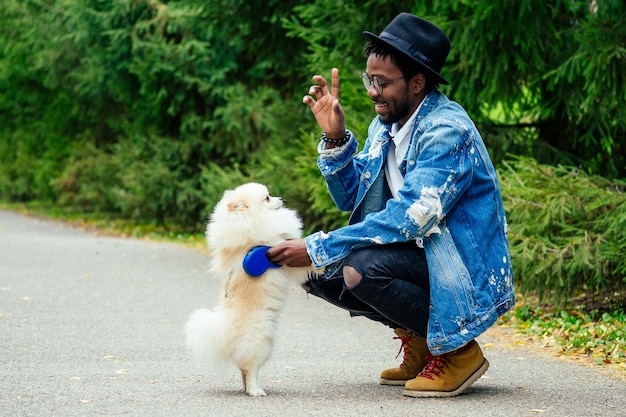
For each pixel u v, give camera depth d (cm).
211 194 1525
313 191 1090
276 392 442
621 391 454
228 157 1733
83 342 596
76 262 1140
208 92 1639
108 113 1977
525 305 770
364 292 418
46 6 1897
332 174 471
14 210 2489
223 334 422
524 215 730
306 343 610
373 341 623
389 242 413
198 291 898
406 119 441
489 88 857
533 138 962
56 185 2177
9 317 701
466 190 423
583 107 842
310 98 463
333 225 1073
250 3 1284
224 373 493
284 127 1391
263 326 426
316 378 484
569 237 716
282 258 424
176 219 1827
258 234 436
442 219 420
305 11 1075
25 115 2488
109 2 1633
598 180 755
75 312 737
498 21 808
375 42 431
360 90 966
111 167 1964
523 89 902
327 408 404
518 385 469
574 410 407
